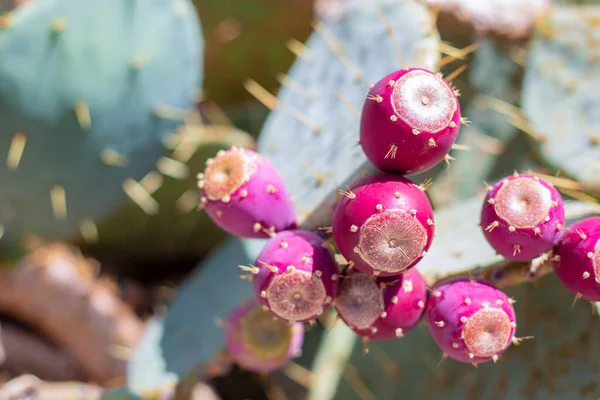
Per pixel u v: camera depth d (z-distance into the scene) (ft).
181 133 2.98
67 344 3.07
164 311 2.86
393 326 1.89
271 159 2.43
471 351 1.84
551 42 2.74
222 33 3.44
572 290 1.89
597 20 2.74
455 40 2.84
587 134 2.60
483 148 2.91
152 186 3.10
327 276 1.83
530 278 1.97
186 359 2.48
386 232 1.74
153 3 2.62
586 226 1.88
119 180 2.75
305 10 3.35
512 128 2.92
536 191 1.88
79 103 2.58
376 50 2.30
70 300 2.93
